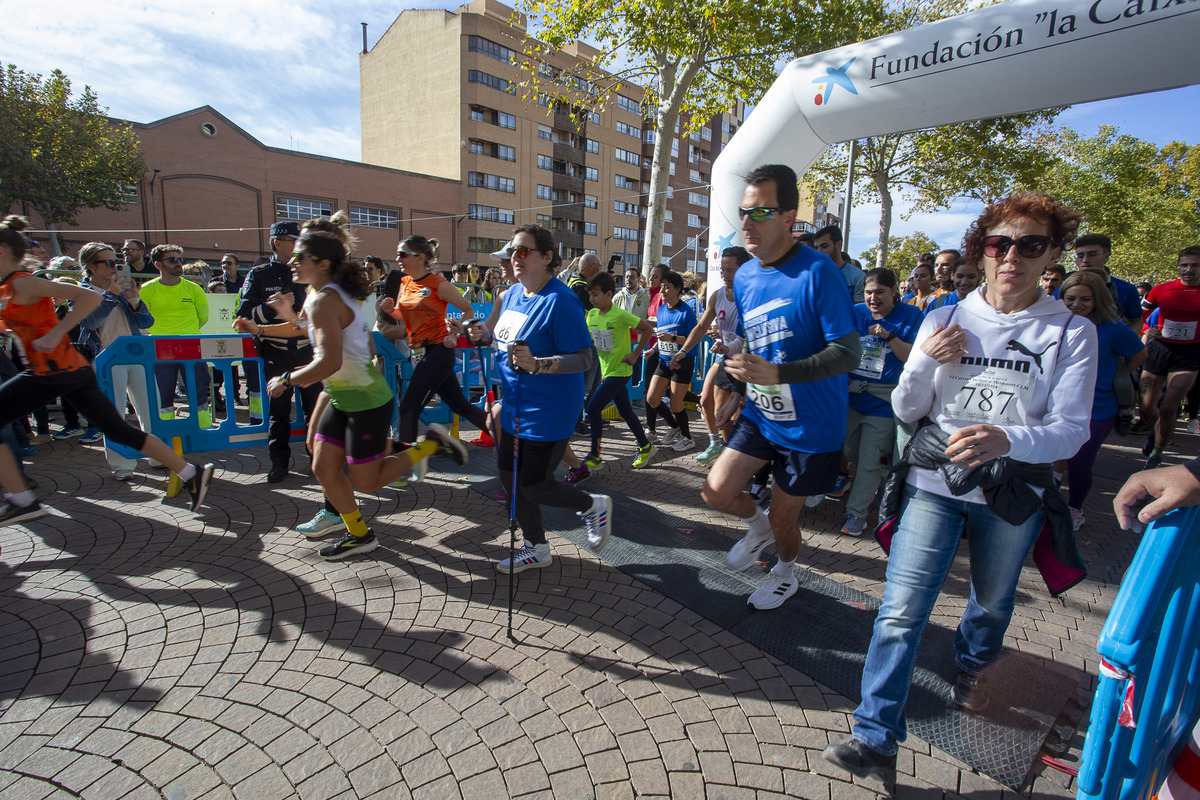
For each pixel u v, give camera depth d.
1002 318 1.94
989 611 2.21
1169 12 3.75
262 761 2.03
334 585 3.18
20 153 21.36
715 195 6.62
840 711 2.33
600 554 3.64
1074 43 4.09
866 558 3.77
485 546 3.70
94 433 6.02
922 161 20.88
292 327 4.57
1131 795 1.37
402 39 43.09
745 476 2.84
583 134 49.06
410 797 1.90
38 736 2.12
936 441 2.01
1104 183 27.78
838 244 5.12
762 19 12.00
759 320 2.66
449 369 4.92
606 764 2.04
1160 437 5.86
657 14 11.55
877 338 3.94
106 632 2.73
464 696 2.35
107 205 24.47
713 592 3.21
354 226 36.53
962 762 2.10
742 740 2.16
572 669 2.53
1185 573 1.31
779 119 5.80
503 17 43.28
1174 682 1.39
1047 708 2.38
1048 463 1.92
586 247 51.09
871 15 14.55
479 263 42.69
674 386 5.99
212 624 2.80
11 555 3.46
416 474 3.78
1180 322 5.86
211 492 4.48
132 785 1.92
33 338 3.50
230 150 31.34
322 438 3.33
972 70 4.53
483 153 42.09
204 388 6.64
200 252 30.86
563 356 3.05
